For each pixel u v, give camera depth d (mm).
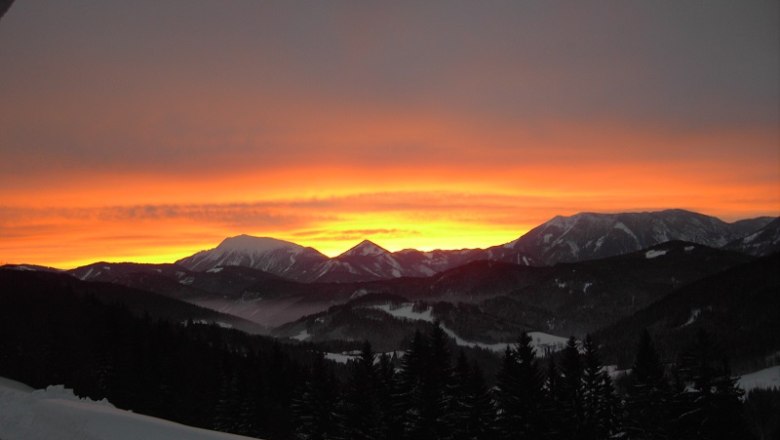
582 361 63938
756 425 91000
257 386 76250
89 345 93938
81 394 79750
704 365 49656
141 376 81125
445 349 57188
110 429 20078
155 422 24281
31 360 90562
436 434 51500
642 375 54938
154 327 109250
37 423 17109
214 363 93000
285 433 69500
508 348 55406
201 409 78875
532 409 50344
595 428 56219
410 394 53531
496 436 50312
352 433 52406
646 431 53469
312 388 59500
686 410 50125
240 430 66375
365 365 60188
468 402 50688
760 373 149500
